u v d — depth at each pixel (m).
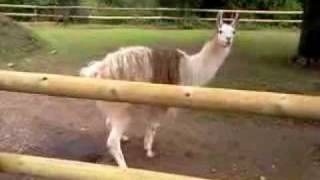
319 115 2.22
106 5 21.70
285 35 17.97
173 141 5.76
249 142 5.92
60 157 5.15
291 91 8.72
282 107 2.28
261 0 22.41
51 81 2.60
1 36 10.89
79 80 2.58
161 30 18.69
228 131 6.25
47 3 20.02
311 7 11.73
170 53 4.72
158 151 5.43
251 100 2.32
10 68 9.55
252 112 2.33
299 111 2.25
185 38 16.14
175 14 20.69
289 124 6.64
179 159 5.26
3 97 7.27
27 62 10.19
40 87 2.63
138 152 5.36
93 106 6.97
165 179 2.57
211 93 2.38
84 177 2.66
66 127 6.09
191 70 4.87
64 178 2.71
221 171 5.02
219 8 21.94
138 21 20.16
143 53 4.55
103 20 19.81
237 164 5.23
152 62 4.57
